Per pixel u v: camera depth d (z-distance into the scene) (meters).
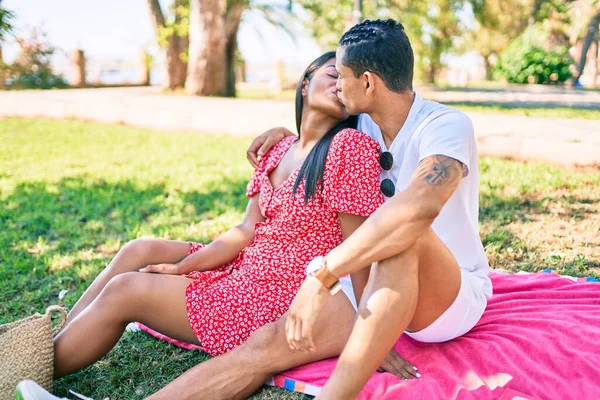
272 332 2.53
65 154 8.86
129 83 24.34
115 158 8.51
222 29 16.27
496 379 2.46
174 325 2.66
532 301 3.10
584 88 17.69
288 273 2.65
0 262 4.55
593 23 22.67
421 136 2.53
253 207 2.98
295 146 2.86
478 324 2.85
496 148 7.23
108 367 2.99
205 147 9.24
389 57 2.50
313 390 2.51
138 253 2.92
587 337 2.66
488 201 5.52
